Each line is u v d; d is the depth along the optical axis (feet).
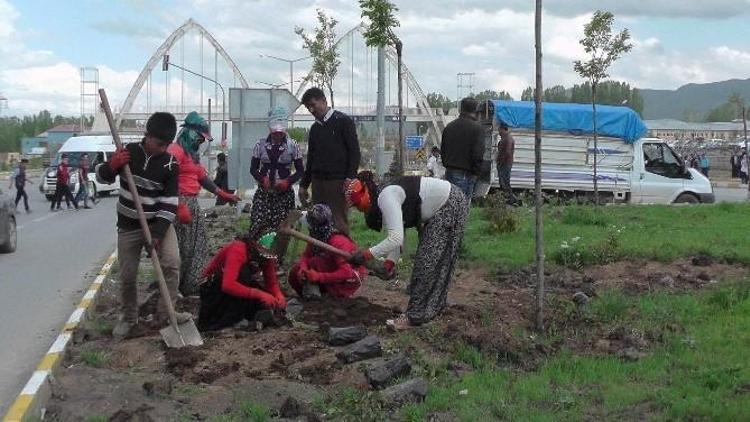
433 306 24.56
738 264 35.88
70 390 19.83
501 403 18.40
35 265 45.70
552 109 78.43
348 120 30.73
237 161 60.34
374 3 44.60
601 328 24.66
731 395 18.49
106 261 46.62
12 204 52.24
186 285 30.12
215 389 19.85
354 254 24.34
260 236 26.18
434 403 18.40
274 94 59.77
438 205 24.29
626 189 79.25
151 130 24.39
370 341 21.77
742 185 142.61
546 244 40.57
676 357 21.66
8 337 28.07
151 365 22.12
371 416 17.67
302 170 31.86
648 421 17.34
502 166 69.31
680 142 248.11
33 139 337.93
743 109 139.44
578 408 18.06
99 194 117.80
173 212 24.85
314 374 20.65
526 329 24.40
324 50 91.15
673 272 34.04
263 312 25.18
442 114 211.20
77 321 26.71
